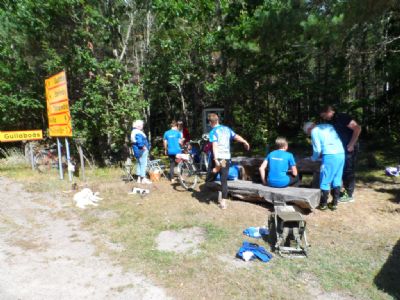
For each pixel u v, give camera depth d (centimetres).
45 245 482
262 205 618
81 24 1089
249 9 1285
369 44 927
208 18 1273
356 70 1254
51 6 1002
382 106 1557
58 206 678
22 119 1349
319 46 845
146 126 1523
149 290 353
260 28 833
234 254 430
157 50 1295
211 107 1595
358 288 348
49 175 1009
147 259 424
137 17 1299
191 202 655
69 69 1110
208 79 1498
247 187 607
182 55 1297
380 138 1504
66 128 884
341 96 1762
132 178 903
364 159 1091
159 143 1830
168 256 429
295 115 2164
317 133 556
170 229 525
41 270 404
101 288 361
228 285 357
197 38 1290
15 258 439
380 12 690
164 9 1077
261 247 433
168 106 2133
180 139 869
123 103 1127
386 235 475
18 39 1133
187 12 1117
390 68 1230
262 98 1769
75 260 430
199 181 848
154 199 695
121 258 431
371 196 657
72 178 950
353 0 660
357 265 395
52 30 1102
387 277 368
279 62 1482
